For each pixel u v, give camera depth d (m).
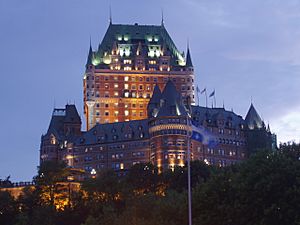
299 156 137.62
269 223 120.81
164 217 141.50
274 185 123.19
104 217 157.00
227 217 126.75
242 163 138.38
